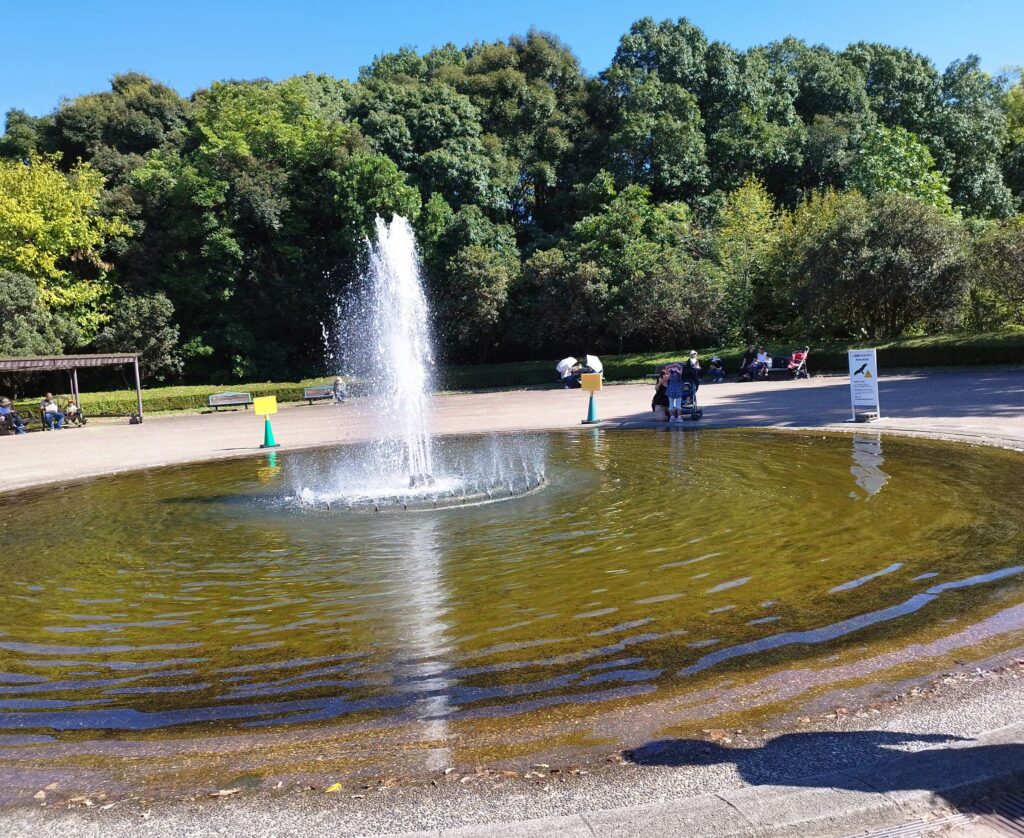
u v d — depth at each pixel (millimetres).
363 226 45125
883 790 3246
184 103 55719
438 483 12508
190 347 44188
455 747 4035
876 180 45812
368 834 3184
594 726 4168
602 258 43406
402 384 15938
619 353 43812
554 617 6047
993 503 8906
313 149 47875
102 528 10633
